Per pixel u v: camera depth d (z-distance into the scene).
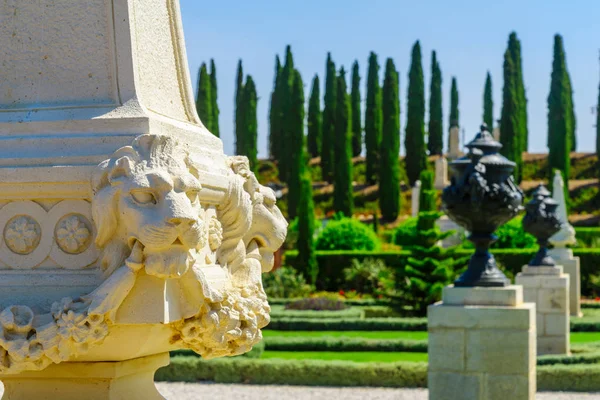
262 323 3.12
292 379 11.48
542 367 11.14
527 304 7.72
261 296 3.10
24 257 2.62
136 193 2.45
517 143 47.28
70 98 2.78
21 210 2.62
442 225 30.69
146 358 2.98
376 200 50.00
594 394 10.79
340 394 10.75
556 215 13.90
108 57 2.77
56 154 2.61
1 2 2.85
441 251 19.34
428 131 56.31
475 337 7.45
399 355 13.46
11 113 2.76
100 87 2.77
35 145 2.64
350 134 46.38
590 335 16.28
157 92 2.96
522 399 7.34
